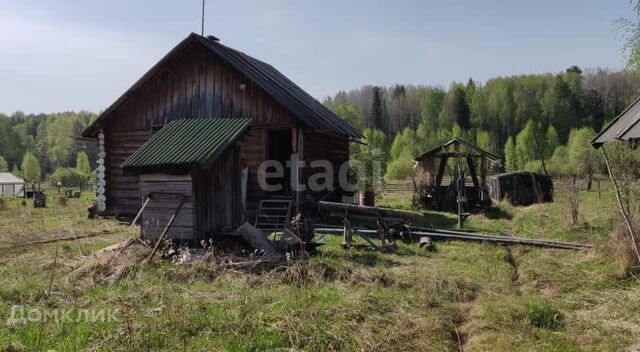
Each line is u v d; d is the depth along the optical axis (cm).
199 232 987
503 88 10069
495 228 1602
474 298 764
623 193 1229
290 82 2356
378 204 2502
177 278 793
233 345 533
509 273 920
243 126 1090
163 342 543
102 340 540
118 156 1900
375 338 564
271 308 637
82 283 774
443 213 2148
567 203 1603
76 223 1697
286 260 895
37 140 12556
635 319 636
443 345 566
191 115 1786
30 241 1270
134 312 614
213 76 1766
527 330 610
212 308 634
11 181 5741
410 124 11200
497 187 2716
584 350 549
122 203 1892
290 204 1572
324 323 590
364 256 1059
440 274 867
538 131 8038
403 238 1280
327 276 830
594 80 10431
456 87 10362
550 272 906
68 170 8150
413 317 639
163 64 1775
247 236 977
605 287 795
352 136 2033
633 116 1073
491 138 9375
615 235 972
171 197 987
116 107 1866
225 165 1080
